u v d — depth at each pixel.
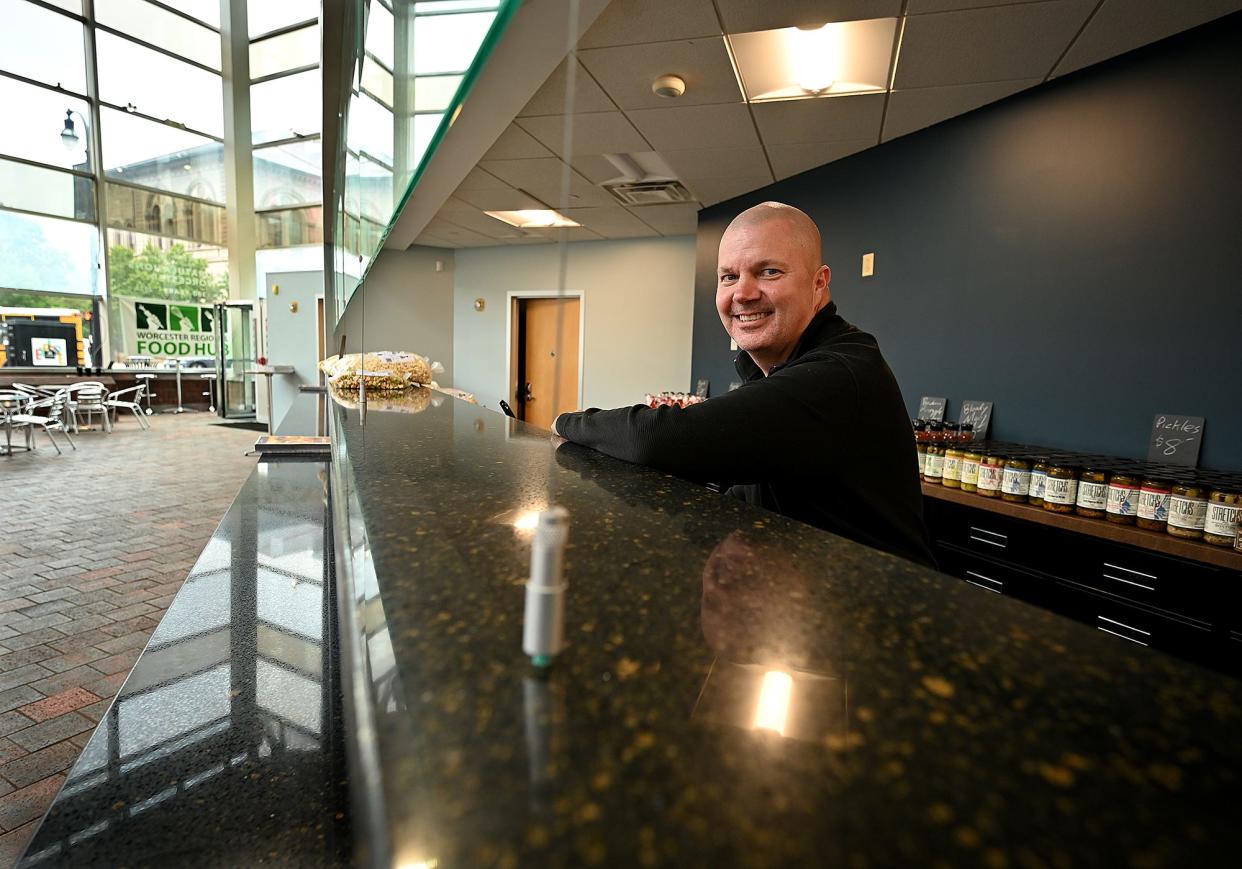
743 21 2.39
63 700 2.02
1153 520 1.90
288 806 0.64
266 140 10.70
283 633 1.00
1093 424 2.54
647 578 0.46
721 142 3.60
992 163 2.92
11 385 8.38
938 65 2.61
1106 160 2.48
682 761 0.24
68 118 9.42
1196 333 2.22
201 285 11.28
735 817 0.21
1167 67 2.28
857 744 0.25
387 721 0.26
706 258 5.15
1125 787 0.23
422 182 4.39
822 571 0.49
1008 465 2.26
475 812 0.21
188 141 10.66
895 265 3.44
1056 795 0.22
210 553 1.34
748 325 1.16
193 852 0.58
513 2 0.47
